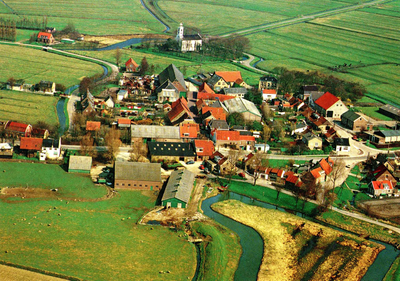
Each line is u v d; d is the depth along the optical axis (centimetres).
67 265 16138
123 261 16750
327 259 18100
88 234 18062
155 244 18000
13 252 16450
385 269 17700
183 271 16688
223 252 17950
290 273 17300
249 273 17138
